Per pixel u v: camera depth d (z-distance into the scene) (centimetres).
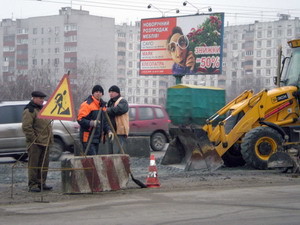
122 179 1034
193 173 1286
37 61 7400
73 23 7056
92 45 7144
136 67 8938
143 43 3291
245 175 1258
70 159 980
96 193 995
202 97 1416
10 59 7700
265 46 8150
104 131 1091
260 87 7519
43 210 844
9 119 1612
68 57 7094
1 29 7769
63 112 969
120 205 881
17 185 1134
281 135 1374
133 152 1670
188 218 779
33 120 1014
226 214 807
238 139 1410
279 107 1422
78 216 795
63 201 922
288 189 1046
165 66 3228
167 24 3216
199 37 3128
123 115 1215
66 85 973
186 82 8331
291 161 1269
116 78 8712
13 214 813
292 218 778
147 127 2108
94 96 1051
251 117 1385
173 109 1438
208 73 3106
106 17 7244
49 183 1152
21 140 1608
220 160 1312
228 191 1023
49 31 7275
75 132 1677
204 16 3117
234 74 8500
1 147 1598
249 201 916
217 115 1400
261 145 1347
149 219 773
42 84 5094
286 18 8019
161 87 8956
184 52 3167
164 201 918
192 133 1330
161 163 1456
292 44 1495
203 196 967
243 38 8419
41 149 1023
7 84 5006
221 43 3075
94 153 1061
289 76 1480
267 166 1295
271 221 758
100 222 753
